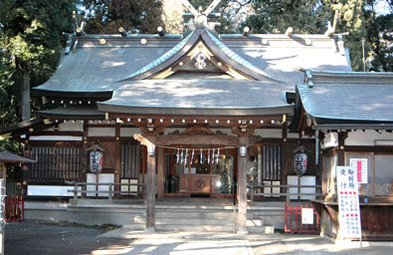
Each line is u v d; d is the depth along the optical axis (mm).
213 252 11242
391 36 33344
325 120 12023
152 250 11477
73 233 14406
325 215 14062
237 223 14977
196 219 15297
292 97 15914
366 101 13227
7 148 24109
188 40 15344
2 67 19750
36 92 18375
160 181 19109
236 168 19219
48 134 18469
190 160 19312
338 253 11070
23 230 14805
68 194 18234
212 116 13469
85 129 18406
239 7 32875
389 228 12312
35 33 21391
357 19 27734
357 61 27016
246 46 22016
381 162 12742
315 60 20969
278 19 29141
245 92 14961
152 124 14055
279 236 13914
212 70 16344
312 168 17766
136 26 32844
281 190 17828
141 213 16484
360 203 12273
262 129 18125
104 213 16688
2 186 9797
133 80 15953
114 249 11586
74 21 22438
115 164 18250
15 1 20797
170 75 16422
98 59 21594
